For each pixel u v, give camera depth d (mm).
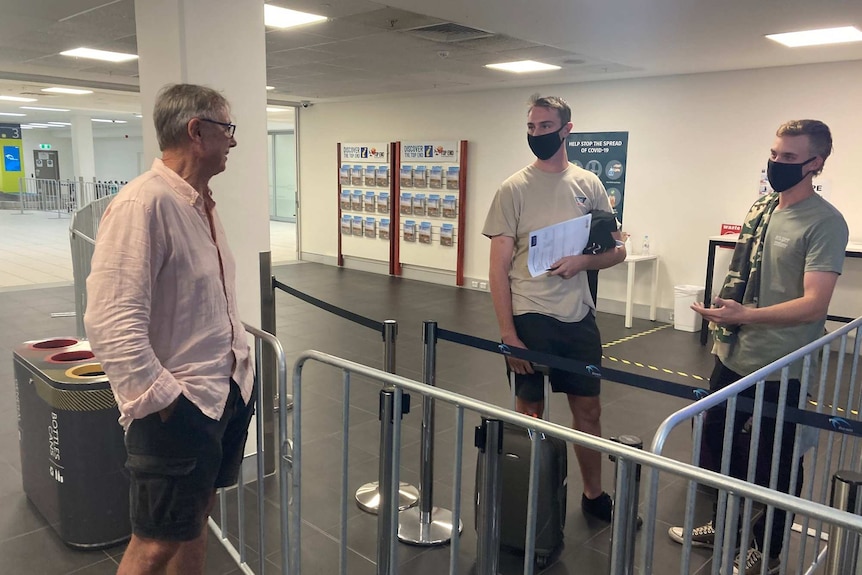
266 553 2676
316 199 11031
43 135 24906
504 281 2635
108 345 1619
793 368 2357
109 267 1642
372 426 3996
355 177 10188
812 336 2400
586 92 7500
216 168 1892
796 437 2074
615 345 6160
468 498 3129
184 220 1777
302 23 4867
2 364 5023
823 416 1958
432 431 2760
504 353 2469
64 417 2510
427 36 5230
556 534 2531
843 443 2639
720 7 3979
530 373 2609
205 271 1817
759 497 1174
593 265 2650
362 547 2732
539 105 2531
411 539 2736
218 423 1850
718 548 1622
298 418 2109
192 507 1816
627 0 3885
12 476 3227
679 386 2053
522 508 2479
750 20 4293
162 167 1812
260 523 2359
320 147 10812
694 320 6680
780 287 2373
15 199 21734
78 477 2553
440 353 5699
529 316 2613
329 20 4766
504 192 2629
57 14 4762
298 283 9211
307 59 6398
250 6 2955
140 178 1767
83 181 16516
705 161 6703
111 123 19141
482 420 1806
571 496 3129
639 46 5266
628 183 7281
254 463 3279
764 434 2449
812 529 2838
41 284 8391
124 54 6488
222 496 2641
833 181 5941
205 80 2840
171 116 1809
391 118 9656
